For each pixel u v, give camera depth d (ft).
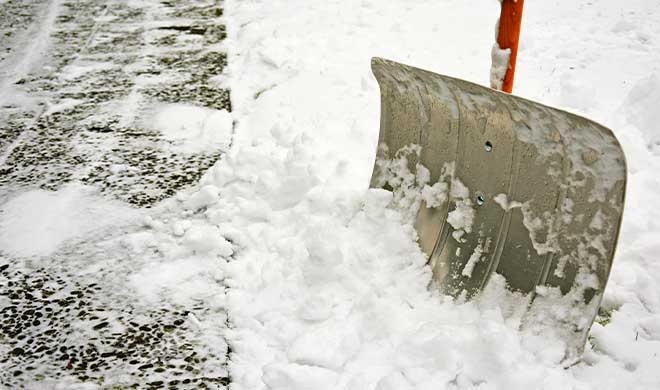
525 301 7.08
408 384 6.40
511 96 6.53
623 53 15.19
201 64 16.14
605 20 17.42
